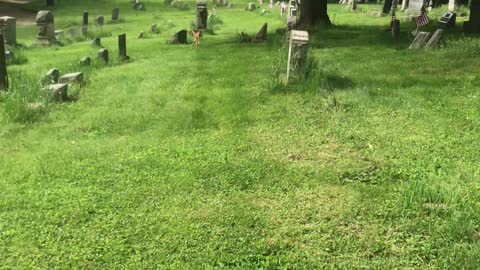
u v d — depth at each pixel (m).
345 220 5.70
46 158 7.85
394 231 5.46
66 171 7.31
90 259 5.11
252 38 20.75
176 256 5.13
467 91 10.51
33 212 6.09
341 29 22.05
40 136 8.99
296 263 4.96
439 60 13.53
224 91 11.45
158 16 35.00
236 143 8.19
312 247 5.21
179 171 7.18
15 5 39.94
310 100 10.20
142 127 9.27
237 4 46.38
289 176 6.84
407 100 10.00
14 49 20.50
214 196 6.38
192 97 11.13
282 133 8.55
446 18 20.83
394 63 13.53
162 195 6.44
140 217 5.89
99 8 39.78
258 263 4.99
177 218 5.83
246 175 6.93
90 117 9.96
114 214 6.00
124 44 17.19
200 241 5.38
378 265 4.88
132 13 37.16
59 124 9.66
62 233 5.60
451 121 8.79
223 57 16.48
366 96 10.21
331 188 6.48
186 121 9.36
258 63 14.77
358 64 13.63
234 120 9.31
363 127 8.66
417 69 12.73
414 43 16.00
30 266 5.00
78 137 8.91
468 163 7.07
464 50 14.43
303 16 23.05
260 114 9.55
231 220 5.75
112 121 9.70
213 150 7.93
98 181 6.95
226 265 4.98
